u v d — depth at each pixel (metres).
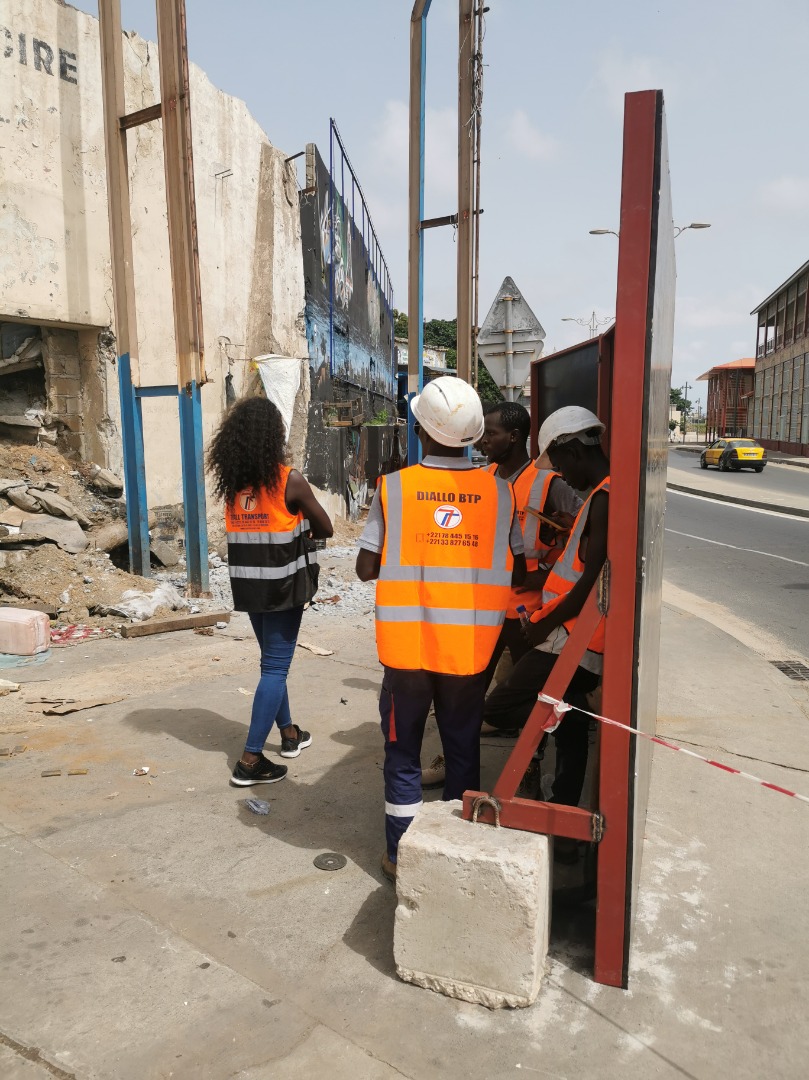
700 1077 1.93
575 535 2.58
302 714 4.48
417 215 6.82
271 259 11.16
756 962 2.39
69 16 7.62
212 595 7.77
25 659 5.34
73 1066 1.92
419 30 6.64
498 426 3.35
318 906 2.61
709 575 10.43
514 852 2.14
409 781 2.69
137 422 7.55
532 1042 2.03
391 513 2.50
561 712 2.21
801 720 4.52
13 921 2.48
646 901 2.71
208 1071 1.91
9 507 7.21
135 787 3.48
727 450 34.19
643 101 1.92
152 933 2.44
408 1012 2.13
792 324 47.94
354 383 18.27
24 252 7.34
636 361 2.01
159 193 8.96
